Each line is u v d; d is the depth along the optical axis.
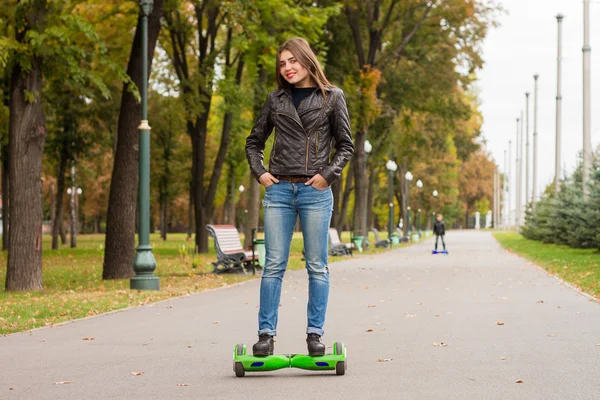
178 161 60.91
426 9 38.41
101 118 39.84
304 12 29.55
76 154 42.56
